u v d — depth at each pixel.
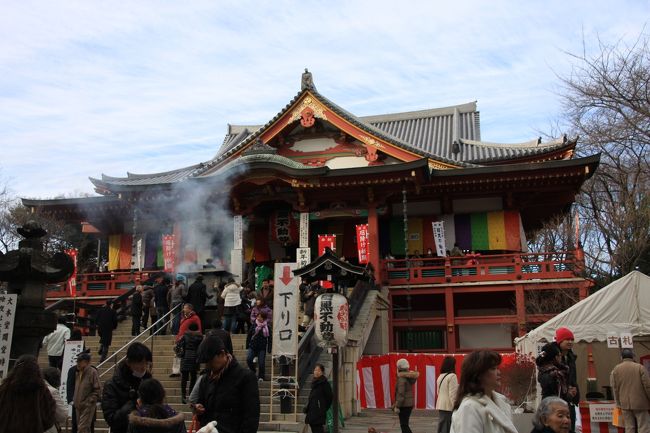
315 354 18.11
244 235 35.19
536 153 34.16
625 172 32.56
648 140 28.00
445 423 11.49
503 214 32.78
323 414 12.00
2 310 11.90
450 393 11.45
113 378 7.43
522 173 30.03
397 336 31.27
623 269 30.39
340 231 34.19
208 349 6.87
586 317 14.84
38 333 12.46
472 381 5.25
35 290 12.66
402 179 28.88
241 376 6.89
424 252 33.16
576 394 10.10
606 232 32.19
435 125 45.94
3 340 11.81
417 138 44.38
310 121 32.72
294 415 15.20
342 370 18.94
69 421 14.81
